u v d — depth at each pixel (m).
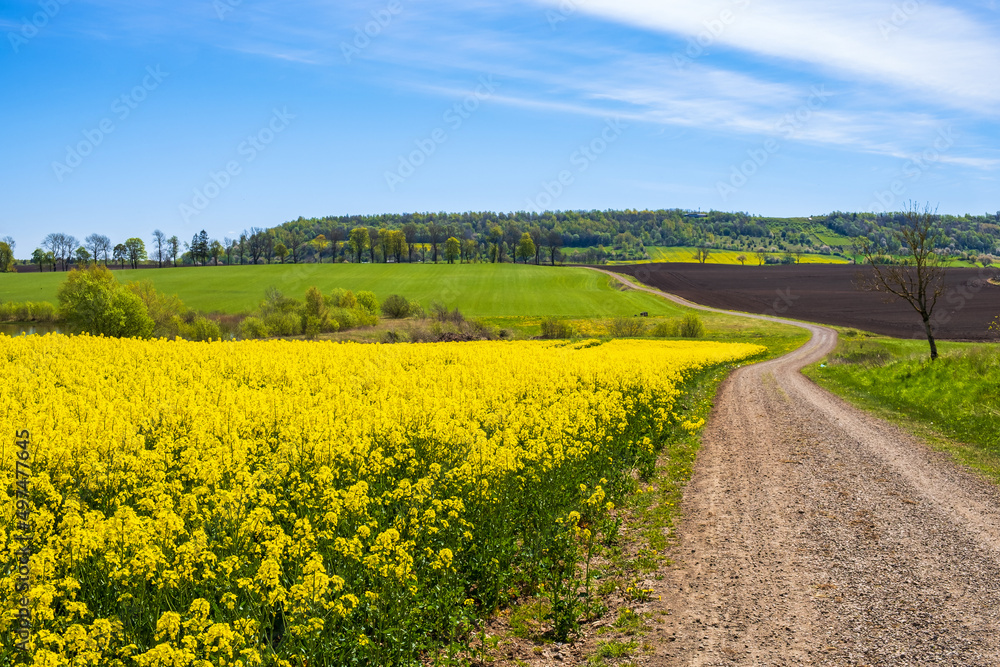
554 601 7.30
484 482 9.04
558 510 9.63
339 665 5.75
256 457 10.57
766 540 9.41
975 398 19.95
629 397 18.19
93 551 6.53
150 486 8.70
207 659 5.26
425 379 19.55
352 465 10.05
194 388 16.53
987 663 5.88
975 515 10.16
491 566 7.64
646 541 9.67
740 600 7.48
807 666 6.00
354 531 7.86
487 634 6.94
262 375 20.52
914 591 7.43
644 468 13.38
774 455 15.28
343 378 20.00
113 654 5.30
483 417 14.02
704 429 19.22
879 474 13.01
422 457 11.16
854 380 31.27
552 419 13.51
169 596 6.25
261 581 6.06
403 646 6.05
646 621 7.10
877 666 5.93
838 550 8.86
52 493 7.80
